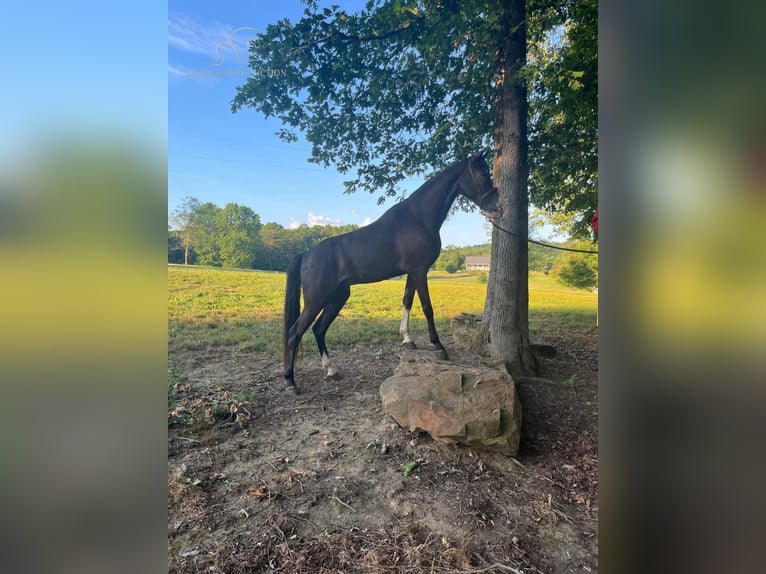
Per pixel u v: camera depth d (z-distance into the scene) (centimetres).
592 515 168
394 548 148
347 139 410
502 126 355
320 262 317
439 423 212
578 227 520
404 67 370
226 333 473
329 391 313
